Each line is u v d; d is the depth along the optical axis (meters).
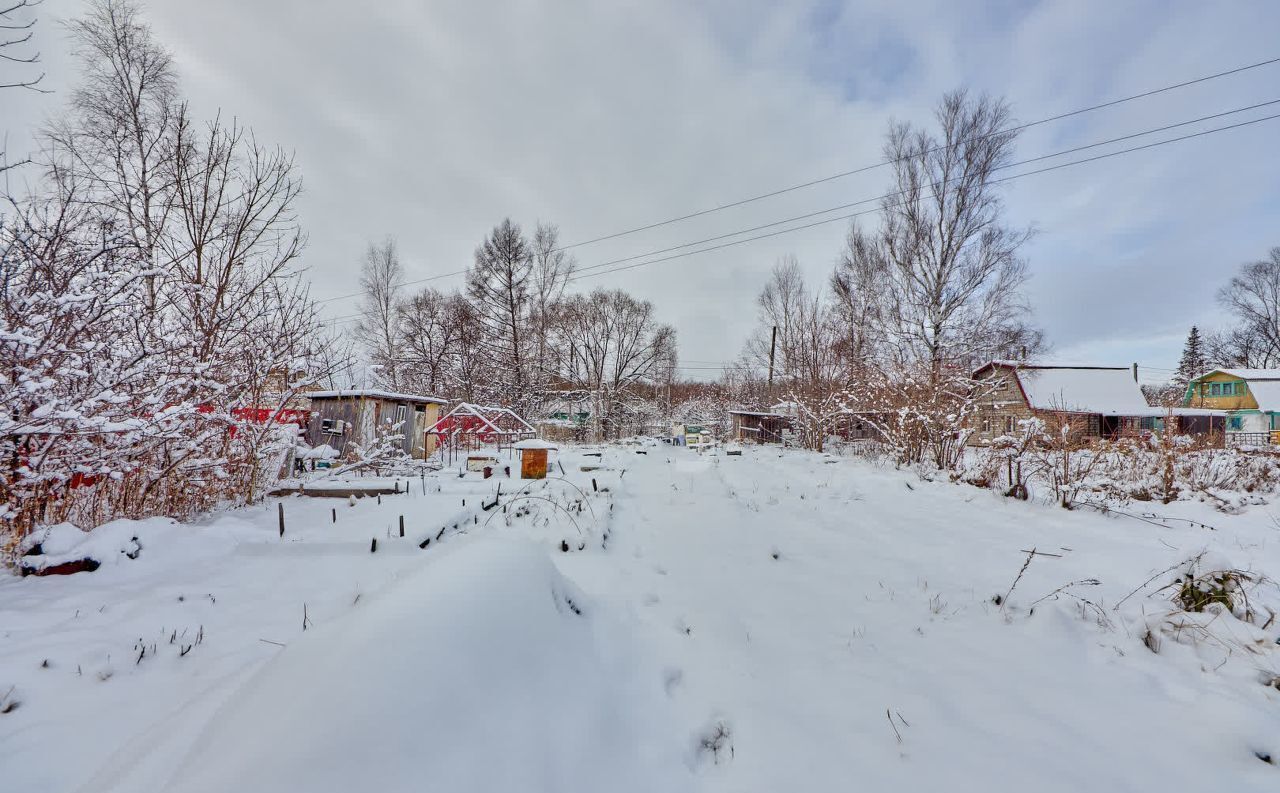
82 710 1.95
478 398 25.45
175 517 4.83
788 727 2.24
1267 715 2.22
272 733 1.20
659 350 38.38
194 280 5.66
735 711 2.36
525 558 2.33
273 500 5.96
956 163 17.53
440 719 1.28
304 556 3.81
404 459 7.70
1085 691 2.52
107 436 4.07
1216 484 7.90
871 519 6.30
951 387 11.58
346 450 10.26
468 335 26.70
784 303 28.31
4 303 3.58
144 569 3.48
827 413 16.09
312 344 6.16
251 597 3.10
